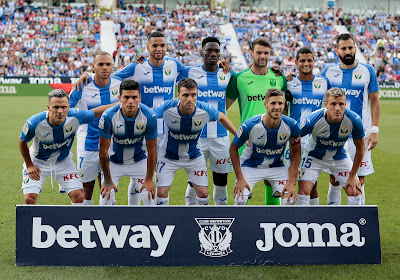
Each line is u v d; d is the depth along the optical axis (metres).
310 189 5.01
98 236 4.02
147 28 33.03
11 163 8.71
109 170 4.74
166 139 5.02
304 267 4.01
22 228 4.03
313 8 36.34
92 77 5.54
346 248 4.09
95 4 34.94
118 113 4.55
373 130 5.58
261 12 36.22
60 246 4.02
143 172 5.05
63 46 30.61
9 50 29.45
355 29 34.66
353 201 4.86
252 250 4.05
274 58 30.91
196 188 5.15
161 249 4.03
